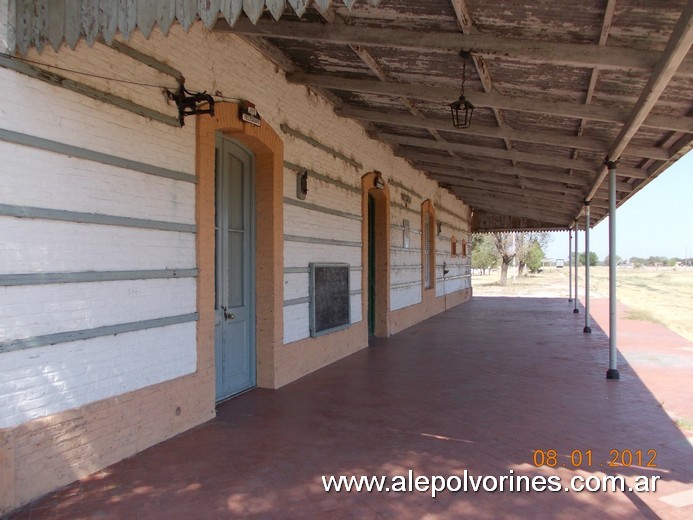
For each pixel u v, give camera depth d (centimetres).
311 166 784
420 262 1455
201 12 289
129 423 435
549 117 666
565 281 4659
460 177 1384
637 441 495
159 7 299
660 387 705
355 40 488
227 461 431
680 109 549
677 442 493
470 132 774
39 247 361
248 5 278
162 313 472
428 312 1572
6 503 336
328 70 681
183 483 388
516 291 3175
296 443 476
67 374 382
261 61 646
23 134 348
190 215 509
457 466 430
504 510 357
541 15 419
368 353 944
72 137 384
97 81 406
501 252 3878
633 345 1079
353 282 951
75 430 386
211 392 538
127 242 434
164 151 475
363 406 597
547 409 596
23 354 351
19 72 346
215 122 545
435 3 429
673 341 1138
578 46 445
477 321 1491
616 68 455
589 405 614
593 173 938
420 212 1441
